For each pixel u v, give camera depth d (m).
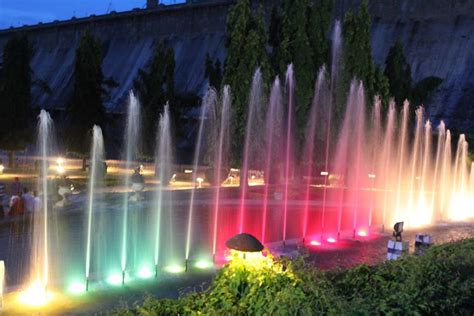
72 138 35.72
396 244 16.11
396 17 73.31
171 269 13.28
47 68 106.00
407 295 6.65
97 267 13.17
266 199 27.03
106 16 104.31
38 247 15.00
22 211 19.00
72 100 35.88
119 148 51.44
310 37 32.44
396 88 38.94
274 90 30.64
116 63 97.12
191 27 92.12
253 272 7.54
